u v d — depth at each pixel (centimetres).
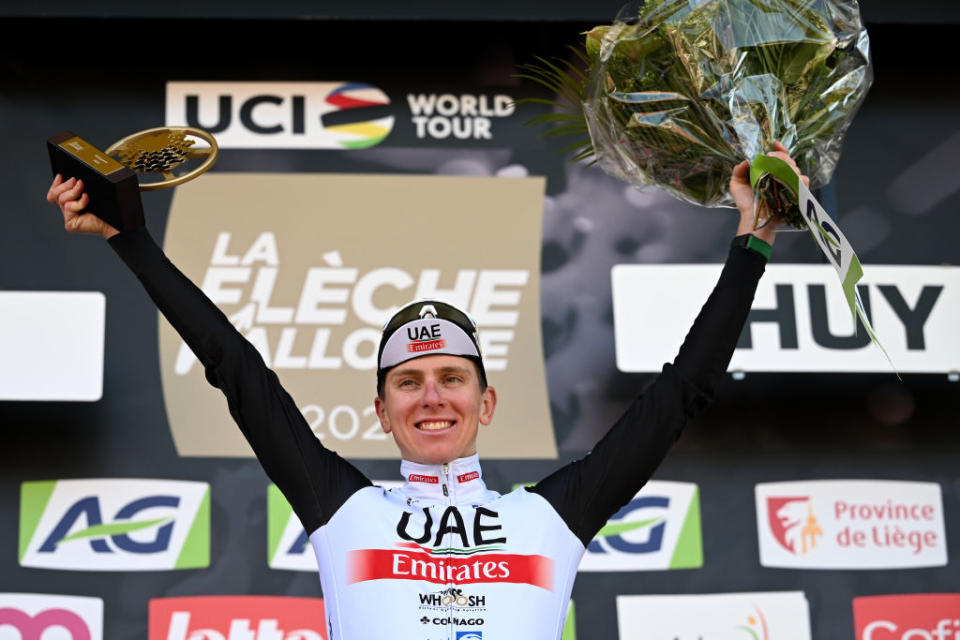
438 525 411
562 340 771
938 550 752
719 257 786
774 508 752
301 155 788
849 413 771
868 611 740
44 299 738
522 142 798
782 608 738
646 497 748
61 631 707
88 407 738
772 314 775
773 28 444
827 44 443
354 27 793
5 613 706
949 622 741
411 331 440
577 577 736
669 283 773
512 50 809
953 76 826
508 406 757
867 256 798
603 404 762
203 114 788
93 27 785
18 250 757
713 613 735
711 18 444
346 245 775
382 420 455
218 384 421
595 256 783
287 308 762
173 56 794
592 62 479
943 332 780
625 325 766
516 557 405
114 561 718
